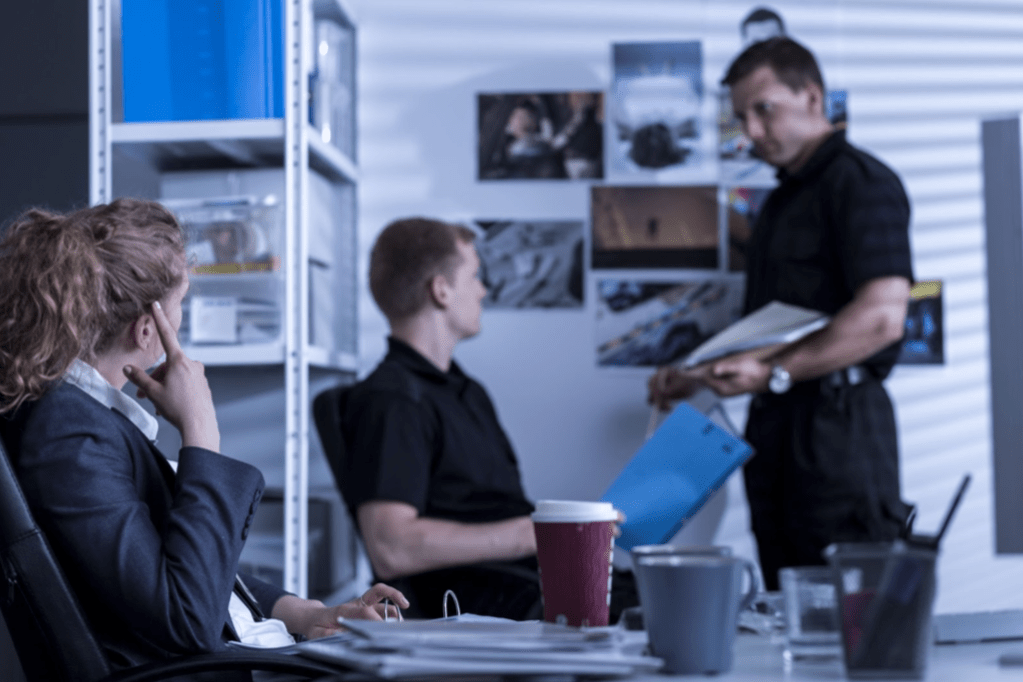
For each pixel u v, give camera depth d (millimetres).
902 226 2066
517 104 2471
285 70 1931
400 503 1764
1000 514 1267
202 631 966
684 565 716
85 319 1040
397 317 2016
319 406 1910
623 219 2453
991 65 2506
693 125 2463
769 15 2479
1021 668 738
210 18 1969
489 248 2459
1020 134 1257
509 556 1768
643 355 2432
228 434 2395
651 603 729
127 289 1087
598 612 938
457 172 2469
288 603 1339
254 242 1973
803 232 2133
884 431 2080
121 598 958
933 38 2502
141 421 1119
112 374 1119
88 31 2012
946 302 2471
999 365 1270
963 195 2492
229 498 1037
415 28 2486
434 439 1869
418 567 1740
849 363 2025
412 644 724
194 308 1960
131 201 1150
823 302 2117
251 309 1965
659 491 1799
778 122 2164
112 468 1008
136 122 1979
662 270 2447
